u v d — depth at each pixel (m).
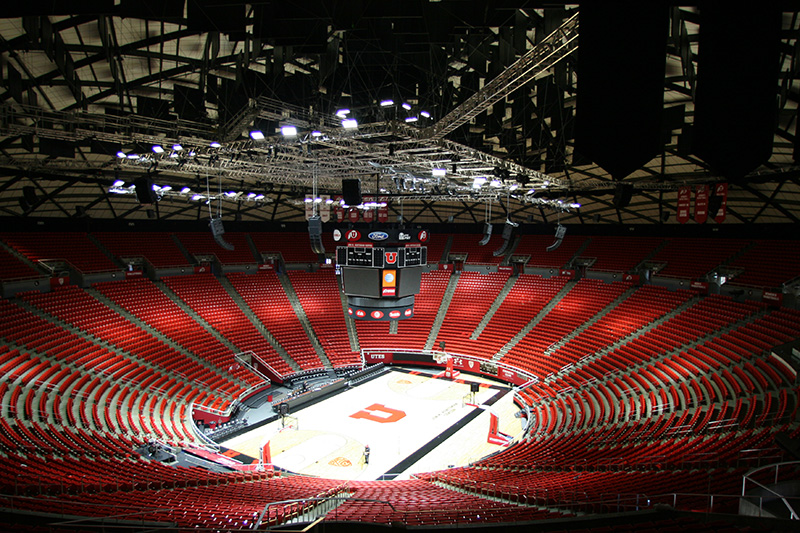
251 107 17.25
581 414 23.66
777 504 8.38
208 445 21.70
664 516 8.82
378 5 11.26
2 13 7.81
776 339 21.70
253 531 7.95
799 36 10.95
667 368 24.09
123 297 31.17
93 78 17.12
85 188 30.03
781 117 15.59
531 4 10.01
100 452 16.11
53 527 8.16
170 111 19.28
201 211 40.06
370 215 39.28
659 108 4.48
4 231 30.69
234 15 10.80
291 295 40.44
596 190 33.47
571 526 8.73
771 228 31.72
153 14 9.90
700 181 26.16
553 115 19.30
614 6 4.56
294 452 21.94
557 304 36.97
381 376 34.41
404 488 15.50
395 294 23.00
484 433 24.31
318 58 16.08
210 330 32.56
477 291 41.91
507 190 31.97
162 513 9.76
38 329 24.09
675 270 34.28
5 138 21.28
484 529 8.83
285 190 39.50
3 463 12.16
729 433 15.00
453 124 16.38
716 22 4.21
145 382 24.52
